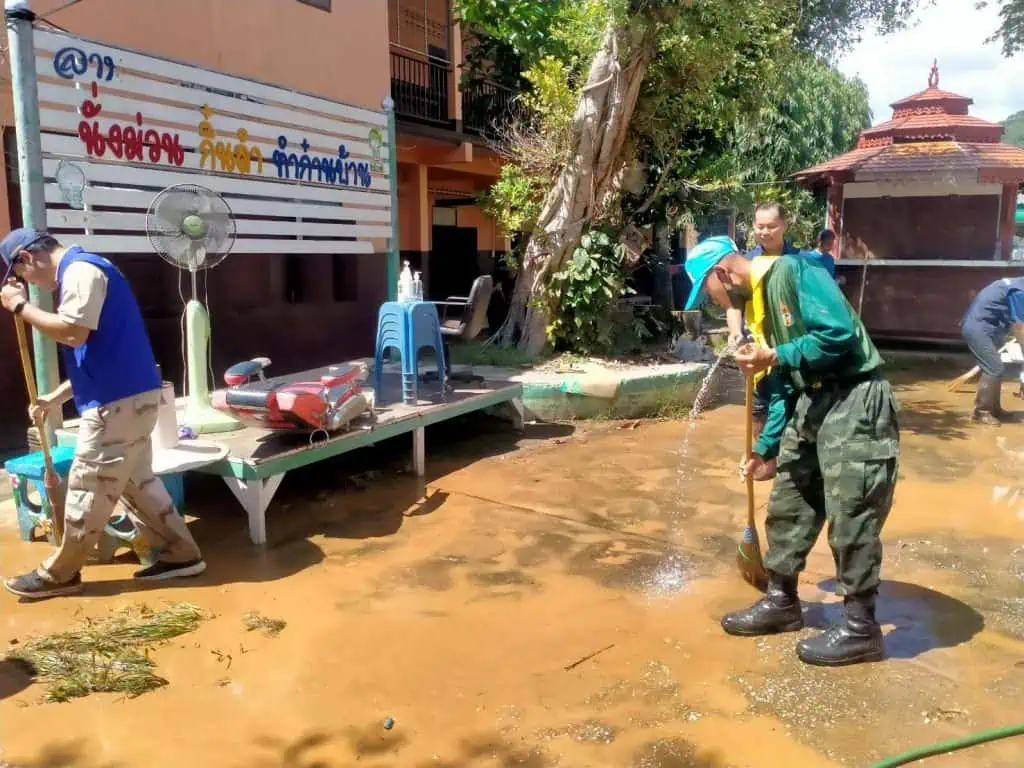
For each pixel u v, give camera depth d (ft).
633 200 33.71
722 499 18.44
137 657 11.27
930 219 41.91
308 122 24.54
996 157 39.34
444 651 11.59
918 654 11.44
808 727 9.73
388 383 24.25
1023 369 28.96
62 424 17.04
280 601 13.16
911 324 42.42
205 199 16.78
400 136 37.86
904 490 19.03
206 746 9.38
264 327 30.17
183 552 13.97
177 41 25.41
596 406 26.32
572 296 29.60
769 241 16.62
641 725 9.80
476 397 22.57
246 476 15.26
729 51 27.81
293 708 10.16
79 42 17.69
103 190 18.45
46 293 16.24
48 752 9.23
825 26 36.88
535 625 12.40
